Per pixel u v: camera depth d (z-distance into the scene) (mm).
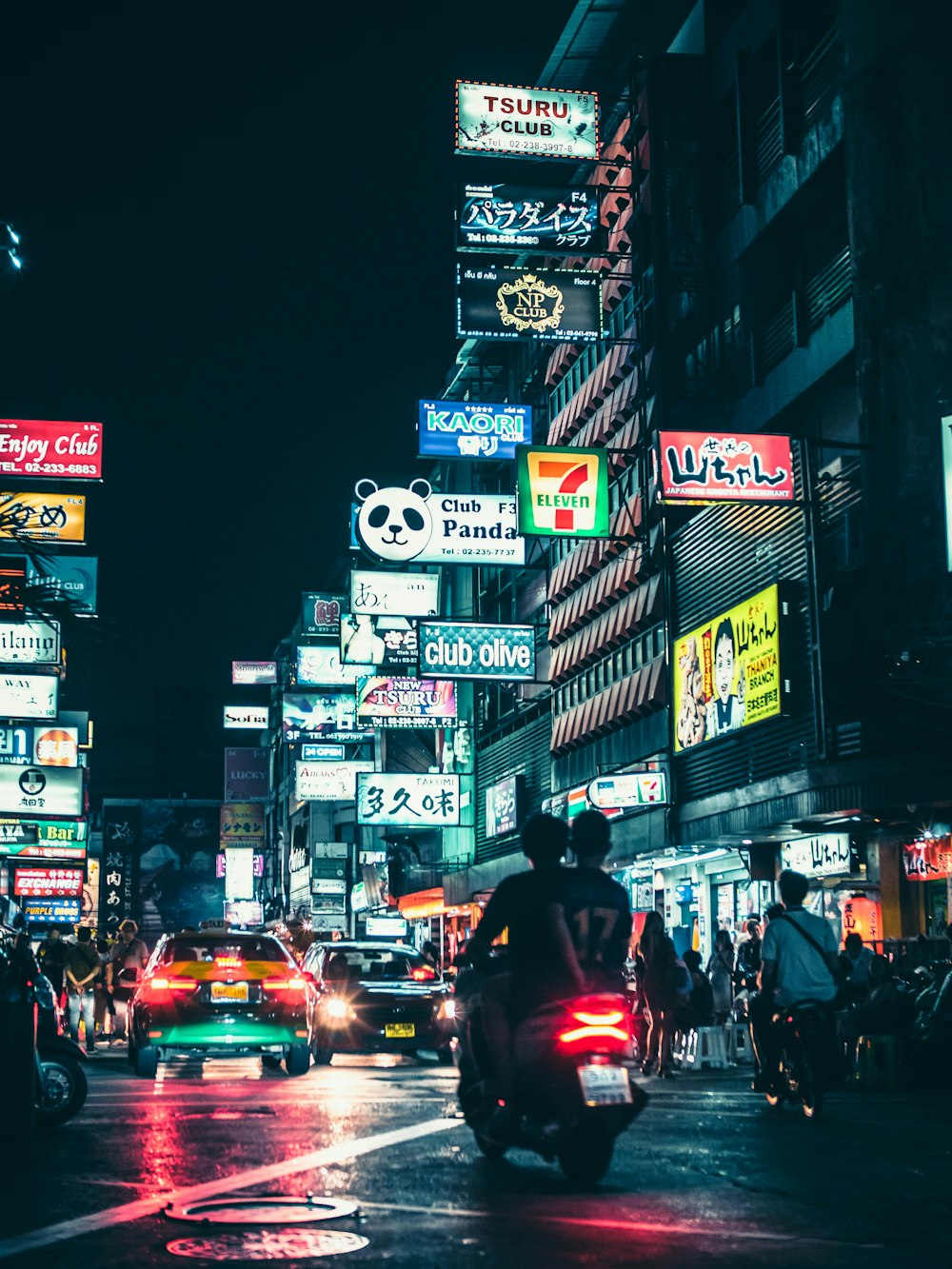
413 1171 8805
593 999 8000
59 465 43031
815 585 22062
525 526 29469
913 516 20750
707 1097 13969
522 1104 8188
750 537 26219
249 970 18406
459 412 35375
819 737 21672
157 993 18250
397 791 47500
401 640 46531
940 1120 11656
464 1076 9531
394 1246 6375
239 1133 11016
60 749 49094
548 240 31750
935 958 19141
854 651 21000
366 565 69188
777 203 25922
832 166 24062
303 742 65250
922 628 20031
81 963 24484
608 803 29719
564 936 8102
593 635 36906
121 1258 6133
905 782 20359
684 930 32500
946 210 21062
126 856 109438
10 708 45906
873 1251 6230
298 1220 7027
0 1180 8516
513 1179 8461
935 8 21438
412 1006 21438
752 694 24609
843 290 23375
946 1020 15336
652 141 29594
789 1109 12406
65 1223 6992
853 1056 15805
